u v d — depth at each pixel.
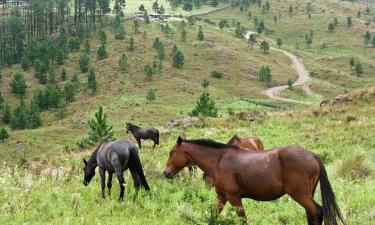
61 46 193.50
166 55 196.38
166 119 121.44
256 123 32.66
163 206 11.33
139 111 127.38
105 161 12.25
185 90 156.38
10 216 10.67
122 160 11.73
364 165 14.23
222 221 7.50
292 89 168.25
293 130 28.45
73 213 10.78
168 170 8.77
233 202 7.55
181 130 33.53
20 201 12.18
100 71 172.00
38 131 113.19
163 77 169.00
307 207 6.64
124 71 172.12
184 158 8.55
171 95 149.50
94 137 57.91
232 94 159.25
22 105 137.50
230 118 35.28
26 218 10.49
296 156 6.68
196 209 10.91
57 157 24.33
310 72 199.62
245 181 7.25
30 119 126.31
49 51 185.38
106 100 143.25
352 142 22.23
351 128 26.27
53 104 143.38
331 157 18.95
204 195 12.05
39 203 12.10
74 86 155.00
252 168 7.13
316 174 6.64
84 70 174.88
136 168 11.95
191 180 14.02
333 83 187.75
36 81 171.25
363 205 9.89
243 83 173.38
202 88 160.75
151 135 28.75
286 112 36.19
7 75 178.62
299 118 32.41
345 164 14.33
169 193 12.95
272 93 162.62
